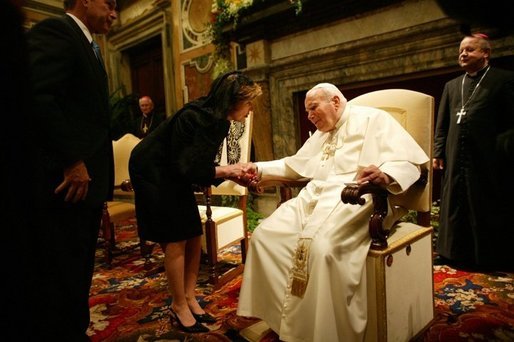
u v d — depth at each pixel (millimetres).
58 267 1591
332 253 1720
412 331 1900
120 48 7980
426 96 2131
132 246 4070
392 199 2004
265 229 2059
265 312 1976
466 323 2086
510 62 3201
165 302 2637
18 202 600
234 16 4879
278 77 5008
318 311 1667
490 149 2707
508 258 2805
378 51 4000
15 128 587
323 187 2096
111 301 2695
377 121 2072
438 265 2998
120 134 7016
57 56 1564
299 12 4305
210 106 2062
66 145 1558
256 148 5410
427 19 3596
